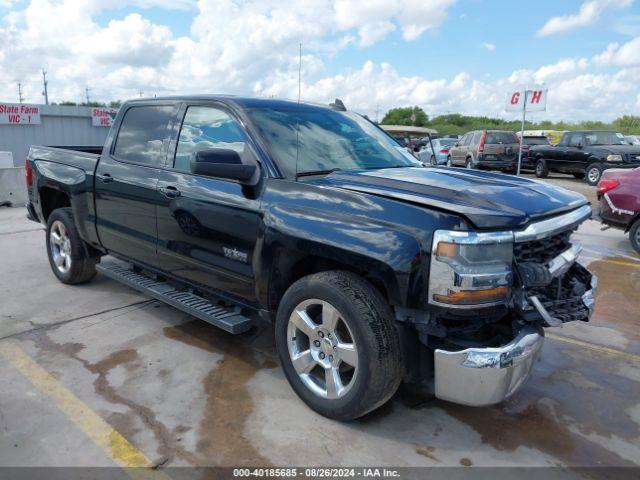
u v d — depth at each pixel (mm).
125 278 4652
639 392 3660
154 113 4434
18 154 23516
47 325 4551
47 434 2992
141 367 3820
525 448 2990
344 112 4496
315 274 3123
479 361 2662
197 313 3809
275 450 2895
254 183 3424
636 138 21516
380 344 2830
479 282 2621
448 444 3000
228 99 3861
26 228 8648
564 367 4016
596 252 7785
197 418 3184
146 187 4215
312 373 3334
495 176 3678
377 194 2994
